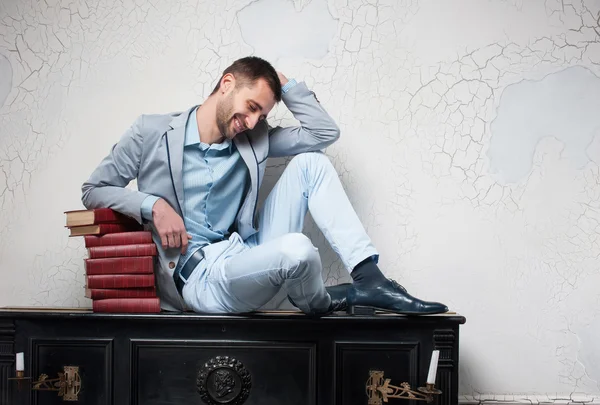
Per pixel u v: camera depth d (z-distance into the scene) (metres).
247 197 2.04
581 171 2.39
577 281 2.37
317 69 2.40
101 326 1.85
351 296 1.92
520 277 2.37
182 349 1.84
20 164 2.38
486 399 2.33
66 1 2.41
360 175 2.38
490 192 2.38
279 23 2.41
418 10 2.41
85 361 1.85
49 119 2.39
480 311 2.36
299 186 2.04
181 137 1.96
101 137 2.38
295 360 1.84
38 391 1.85
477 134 2.39
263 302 1.86
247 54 2.40
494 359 2.35
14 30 2.41
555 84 2.40
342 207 1.99
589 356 2.35
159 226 1.89
